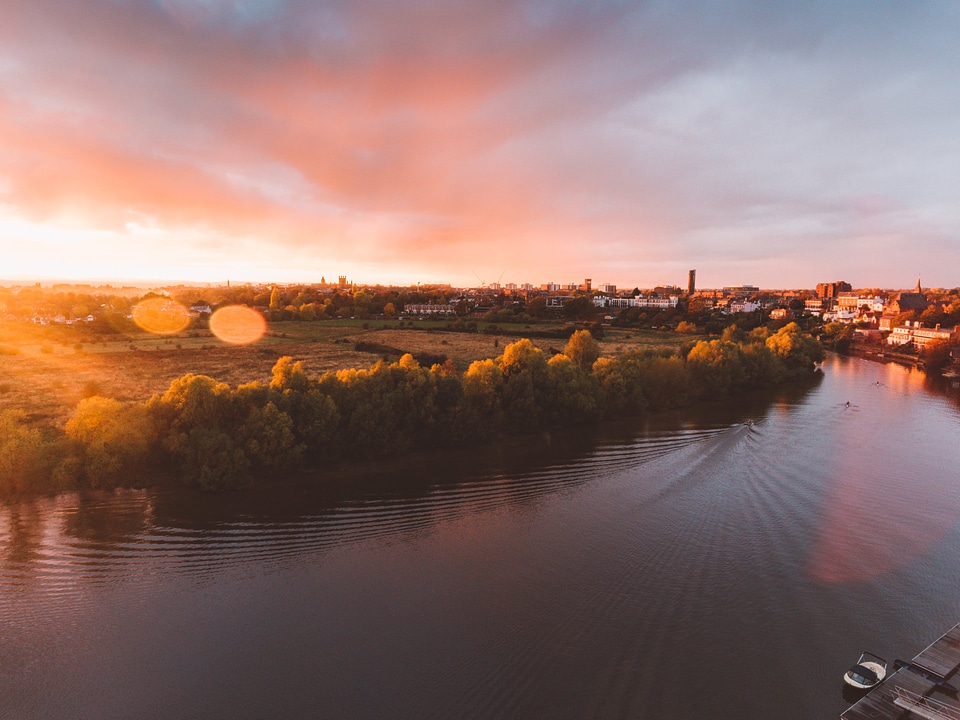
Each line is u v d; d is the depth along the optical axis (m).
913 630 45.84
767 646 43.50
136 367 142.25
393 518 66.38
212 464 72.50
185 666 41.75
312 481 77.62
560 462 87.44
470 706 37.66
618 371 118.88
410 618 47.06
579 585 51.78
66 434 76.44
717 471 83.12
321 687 39.56
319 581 52.75
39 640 44.56
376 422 86.88
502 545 59.59
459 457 89.31
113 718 37.22
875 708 37.25
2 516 64.81
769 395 142.00
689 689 38.97
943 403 133.00
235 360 157.88
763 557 56.91
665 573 53.94
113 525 63.53
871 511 68.38
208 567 55.25
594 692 38.62
